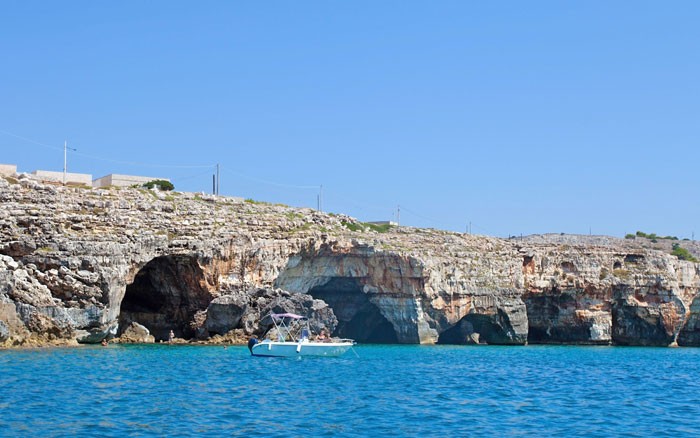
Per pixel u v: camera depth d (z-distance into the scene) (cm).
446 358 9662
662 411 5472
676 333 14788
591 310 14312
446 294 12688
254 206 12012
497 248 14138
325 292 12519
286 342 8931
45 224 9038
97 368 6725
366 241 12238
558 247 14950
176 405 5044
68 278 8762
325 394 5791
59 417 4512
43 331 8562
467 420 4866
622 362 10050
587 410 5428
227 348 9431
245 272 10688
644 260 15250
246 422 4569
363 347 11469
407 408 5250
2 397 5056
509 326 13475
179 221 10431
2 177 9806
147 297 10812
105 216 9700
